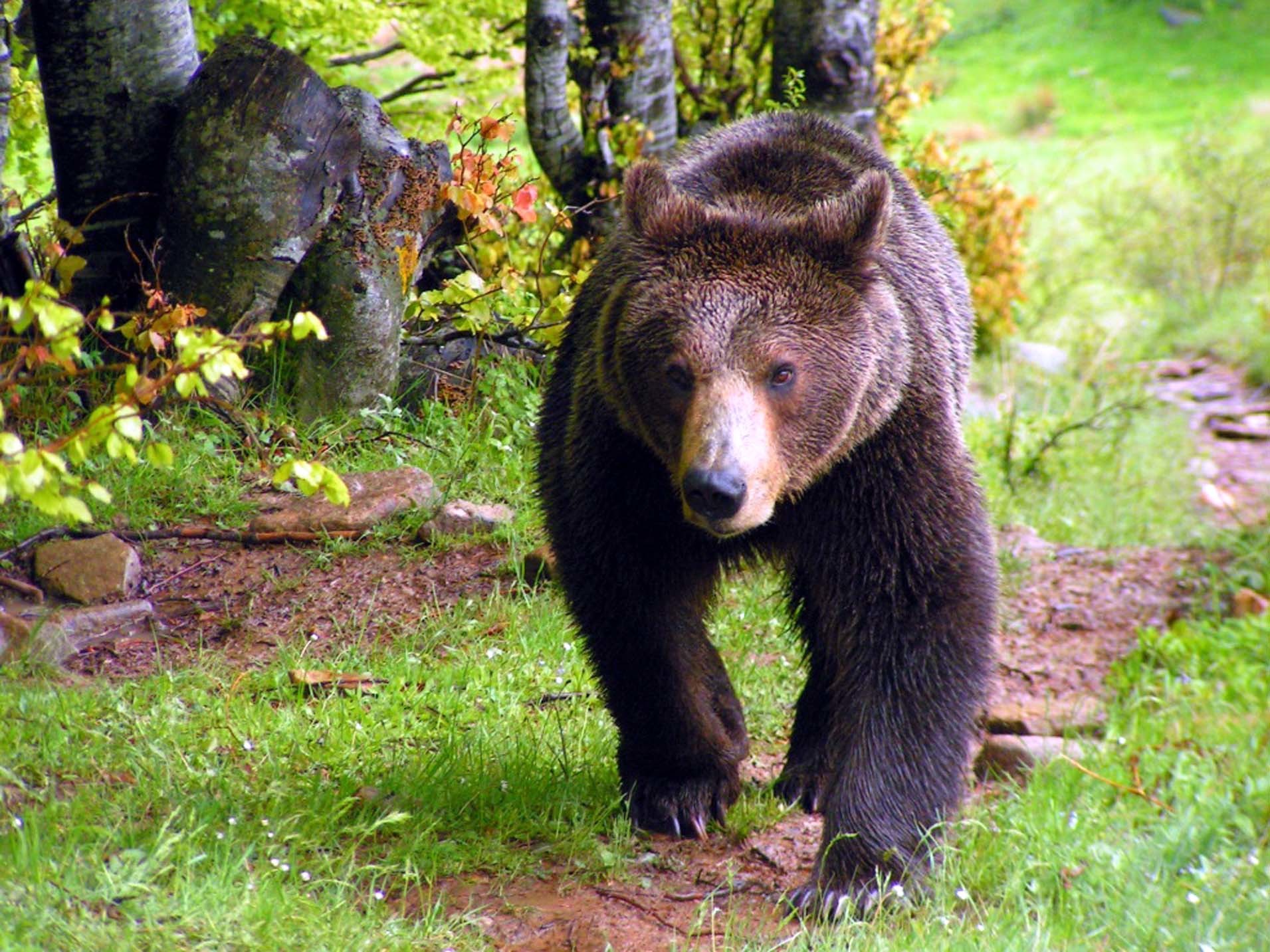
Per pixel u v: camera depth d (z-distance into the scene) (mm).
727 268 7445
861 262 7484
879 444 7766
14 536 11258
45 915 6211
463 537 12016
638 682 8359
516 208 13625
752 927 7438
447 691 9828
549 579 11508
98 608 10516
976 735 9703
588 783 8836
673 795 8602
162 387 7359
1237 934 7305
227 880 6855
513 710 9664
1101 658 12102
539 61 15195
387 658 10297
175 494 12039
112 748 8383
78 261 10867
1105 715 10680
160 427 12445
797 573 9023
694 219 7621
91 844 7129
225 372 6996
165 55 12695
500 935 7152
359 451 13000
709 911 7621
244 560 11477
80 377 12117
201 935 6410
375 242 12828
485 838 8055
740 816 8797
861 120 16625
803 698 9469
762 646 11547
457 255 14836
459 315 13781
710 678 9180
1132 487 17359
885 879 7527
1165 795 9242
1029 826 8422
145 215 12938
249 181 12125
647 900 7703
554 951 7055
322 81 12383
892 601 7758
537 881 7773
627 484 7934
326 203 12438
